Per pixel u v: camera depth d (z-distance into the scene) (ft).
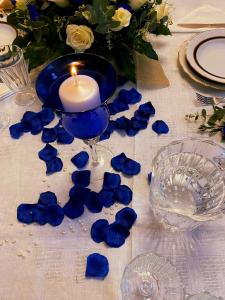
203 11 2.42
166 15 2.06
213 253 1.43
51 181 1.72
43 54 2.01
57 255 1.48
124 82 2.06
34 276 1.43
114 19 1.81
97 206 1.59
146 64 2.09
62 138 1.85
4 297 1.39
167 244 1.47
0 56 1.94
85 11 1.83
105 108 1.54
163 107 1.94
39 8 1.99
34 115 1.96
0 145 1.87
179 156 1.65
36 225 1.57
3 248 1.52
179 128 1.85
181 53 2.12
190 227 1.48
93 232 1.51
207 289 1.35
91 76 1.69
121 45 2.00
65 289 1.39
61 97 1.53
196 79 1.98
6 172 1.77
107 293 1.36
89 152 1.80
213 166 1.62
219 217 1.45
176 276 1.35
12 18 2.08
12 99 2.08
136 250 1.46
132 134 1.84
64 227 1.55
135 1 1.89
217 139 1.78
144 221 1.54
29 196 1.68
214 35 2.14
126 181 1.68
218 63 2.05
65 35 1.98
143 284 1.33
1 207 1.64
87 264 1.42
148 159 1.75
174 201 1.56
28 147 1.85
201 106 1.92
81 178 1.69
